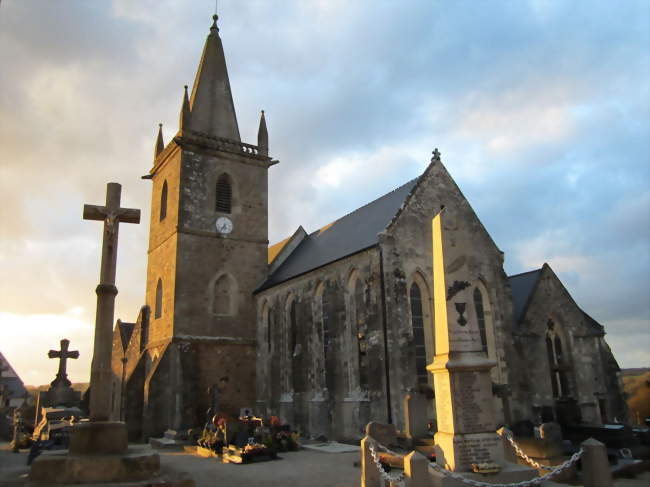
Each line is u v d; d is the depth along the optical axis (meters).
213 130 42.62
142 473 13.03
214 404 32.06
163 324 38.09
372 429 22.02
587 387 33.16
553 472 13.07
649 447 22.28
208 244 39.28
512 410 29.73
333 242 35.84
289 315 36.31
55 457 12.98
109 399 14.48
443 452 14.08
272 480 17.64
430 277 29.45
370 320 28.02
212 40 45.94
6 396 51.25
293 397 33.53
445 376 14.44
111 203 16.30
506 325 31.33
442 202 31.39
